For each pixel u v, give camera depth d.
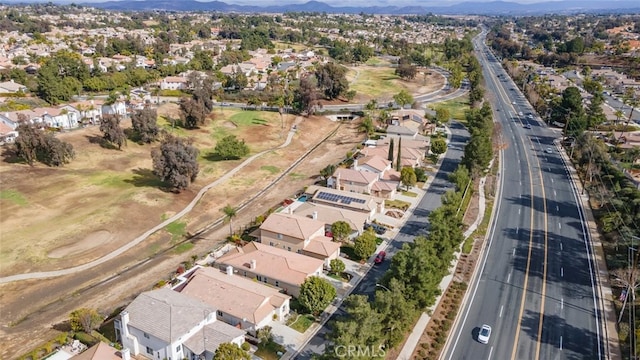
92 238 86.94
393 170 112.69
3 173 107.19
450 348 56.41
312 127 166.75
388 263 75.81
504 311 63.47
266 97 193.00
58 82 178.62
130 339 54.94
